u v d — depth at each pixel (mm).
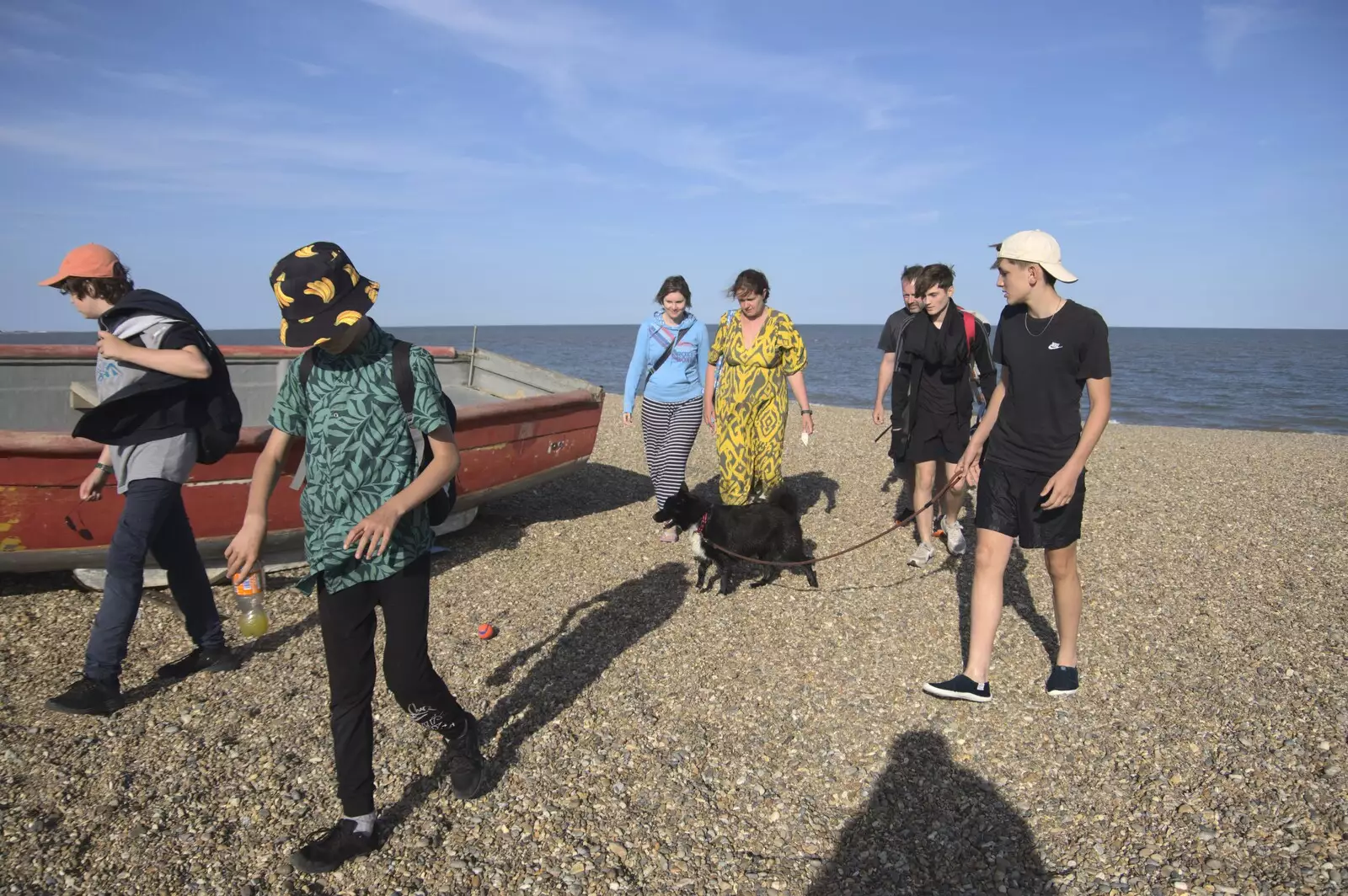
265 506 2527
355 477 2447
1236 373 40938
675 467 6102
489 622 4637
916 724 3613
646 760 3322
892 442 5688
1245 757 3229
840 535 6586
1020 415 3490
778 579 5531
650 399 6102
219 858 2693
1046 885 2629
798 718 3676
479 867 2693
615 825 2920
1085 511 7441
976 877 2682
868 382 34875
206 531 4641
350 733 2590
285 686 3824
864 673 4109
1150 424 21016
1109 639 4465
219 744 3336
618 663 4172
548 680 3959
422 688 2666
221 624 4051
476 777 2957
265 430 4688
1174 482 8992
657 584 5348
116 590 3418
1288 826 2787
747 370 5590
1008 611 4887
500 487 5914
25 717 3447
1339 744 3268
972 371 5371
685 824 2941
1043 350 3393
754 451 5707
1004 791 3131
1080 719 3609
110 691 3480
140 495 3398
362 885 2598
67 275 3383
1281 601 5004
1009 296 3500
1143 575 5555
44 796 2947
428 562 2641
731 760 3342
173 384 3418
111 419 3348
